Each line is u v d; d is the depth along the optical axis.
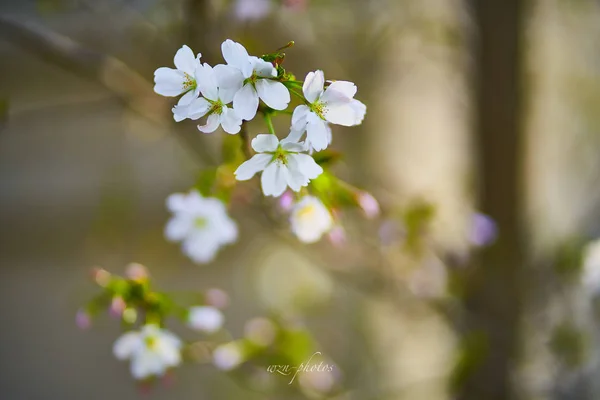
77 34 0.79
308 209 0.55
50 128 1.21
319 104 0.48
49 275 1.53
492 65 0.79
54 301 1.50
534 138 0.93
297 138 0.49
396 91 1.25
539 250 0.94
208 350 0.67
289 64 0.86
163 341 0.59
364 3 0.96
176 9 0.69
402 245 0.76
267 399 0.88
